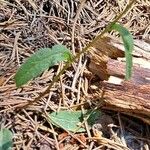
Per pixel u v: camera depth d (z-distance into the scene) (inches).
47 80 15.6
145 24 18.4
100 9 18.6
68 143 14.2
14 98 14.8
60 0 18.1
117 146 14.4
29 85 15.3
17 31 16.7
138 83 14.7
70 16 17.8
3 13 17.1
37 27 17.0
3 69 15.4
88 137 14.4
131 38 12.2
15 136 13.9
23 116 14.4
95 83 16.0
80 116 14.9
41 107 14.8
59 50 13.0
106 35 16.2
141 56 15.6
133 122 15.1
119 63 15.3
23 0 17.6
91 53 16.3
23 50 16.2
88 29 17.6
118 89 14.7
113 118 15.1
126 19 18.4
